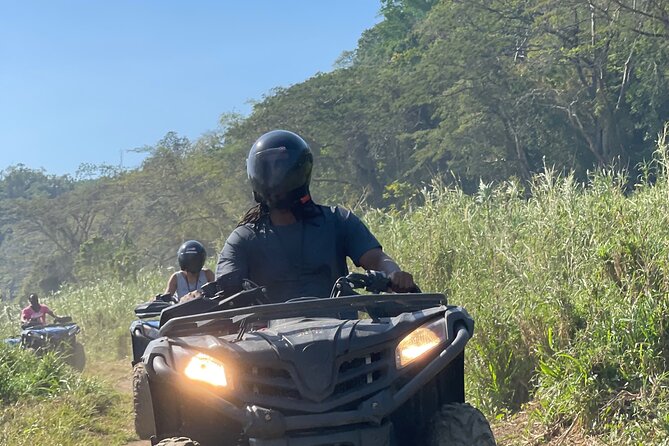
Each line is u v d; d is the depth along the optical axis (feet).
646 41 153.38
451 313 16.03
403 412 17.13
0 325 69.92
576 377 23.85
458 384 16.96
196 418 16.81
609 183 31.94
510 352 28.07
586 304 26.16
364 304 16.16
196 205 243.60
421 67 185.26
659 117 161.07
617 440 21.35
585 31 163.84
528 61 173.17
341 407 14.85
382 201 216.74
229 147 245.24
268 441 14.55
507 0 180.55
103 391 45.37
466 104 179.63
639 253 26.45
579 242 29.12
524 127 175.32
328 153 223.10
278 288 19.10
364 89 216.33
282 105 217.15
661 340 23.67
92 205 293.64
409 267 37.04
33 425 34.40
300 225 19.35
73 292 103.65
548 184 33.22
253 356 15.08
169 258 254.68
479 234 34.68
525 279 28.68
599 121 169.17
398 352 15.48
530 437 23.80
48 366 46.68
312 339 15.31
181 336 16.90
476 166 182.09
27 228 308.19
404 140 214.69
